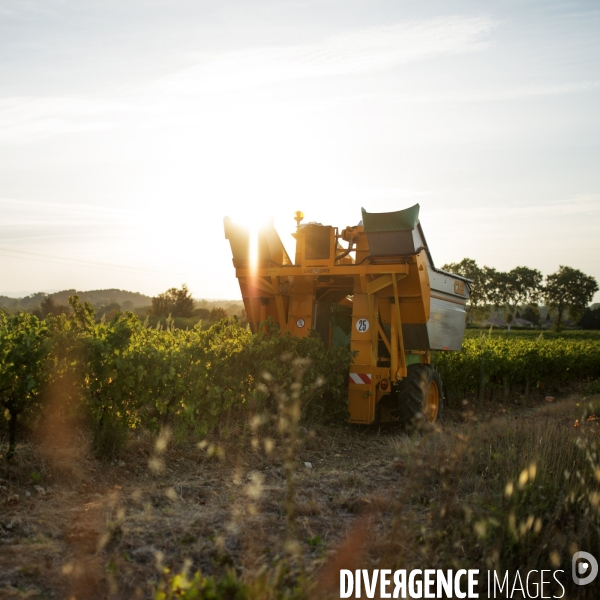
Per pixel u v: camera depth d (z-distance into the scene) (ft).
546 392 72.38
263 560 13.83
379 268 32.30
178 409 24.62
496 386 60.39
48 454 20.52
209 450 21.33
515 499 15.81
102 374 22.26
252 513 17.07
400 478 22.18
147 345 25.76
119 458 22.45
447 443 23.24
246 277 34.78
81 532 15.31
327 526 16.72
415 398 33.22
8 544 14.67
